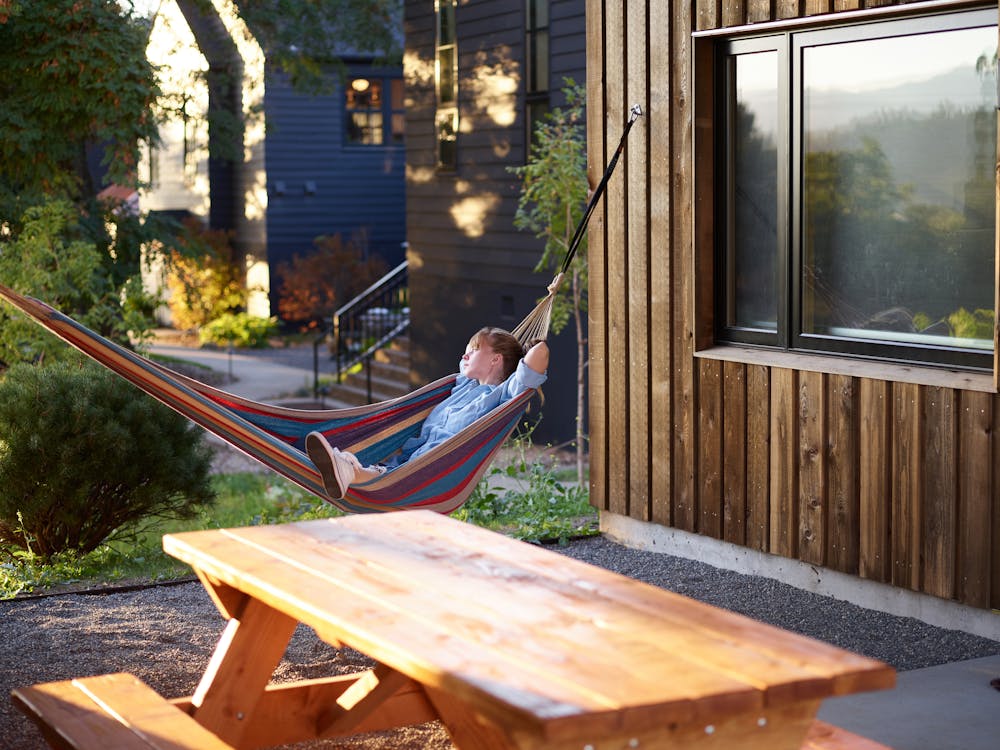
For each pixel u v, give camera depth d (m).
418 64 15.01
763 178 6.12
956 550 5.10
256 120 20.41
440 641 2.48
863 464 5.48
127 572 6.82
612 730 2.10
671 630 2.56
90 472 6.89
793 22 5.65
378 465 5.94
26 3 12.56
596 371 7.08
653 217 6.56
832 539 5.66
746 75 6.14
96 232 15.34
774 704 2.23
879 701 4.25
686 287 6.37
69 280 12.78
